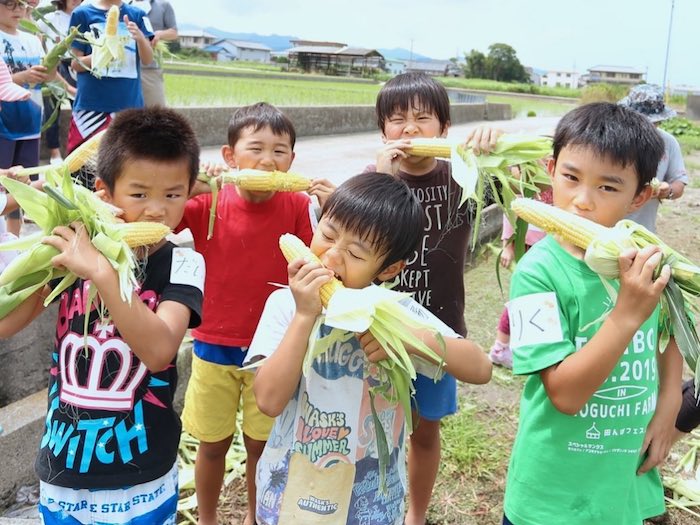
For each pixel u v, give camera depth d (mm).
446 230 2797
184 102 13414
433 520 2967
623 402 1980
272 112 2781
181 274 1991
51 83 4285
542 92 61219
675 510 3127
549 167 2213
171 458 1977
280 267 2729
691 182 12312
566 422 1988
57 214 1731
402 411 2033
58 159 7090
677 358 2174
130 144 1906
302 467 1918
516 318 1981
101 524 1888
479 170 2553
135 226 1814
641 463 2174
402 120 2814
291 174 2650
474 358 1952
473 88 60594
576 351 1893
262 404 1823
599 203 1927
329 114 14328
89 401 1881
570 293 1948
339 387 1920
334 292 1770
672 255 1740
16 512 2883
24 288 1776
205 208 2760
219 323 2648
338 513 1904
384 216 1813
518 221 2684
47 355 3660
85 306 1928
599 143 1877
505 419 3834
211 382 2680
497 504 3096
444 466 3332
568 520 2014
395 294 1759
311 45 109375
